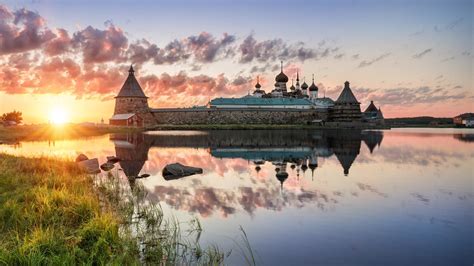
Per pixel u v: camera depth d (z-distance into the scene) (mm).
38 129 78938
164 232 10805
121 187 17594
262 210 13375
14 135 66000
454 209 13469
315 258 8914
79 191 14648
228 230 11031
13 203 11695
